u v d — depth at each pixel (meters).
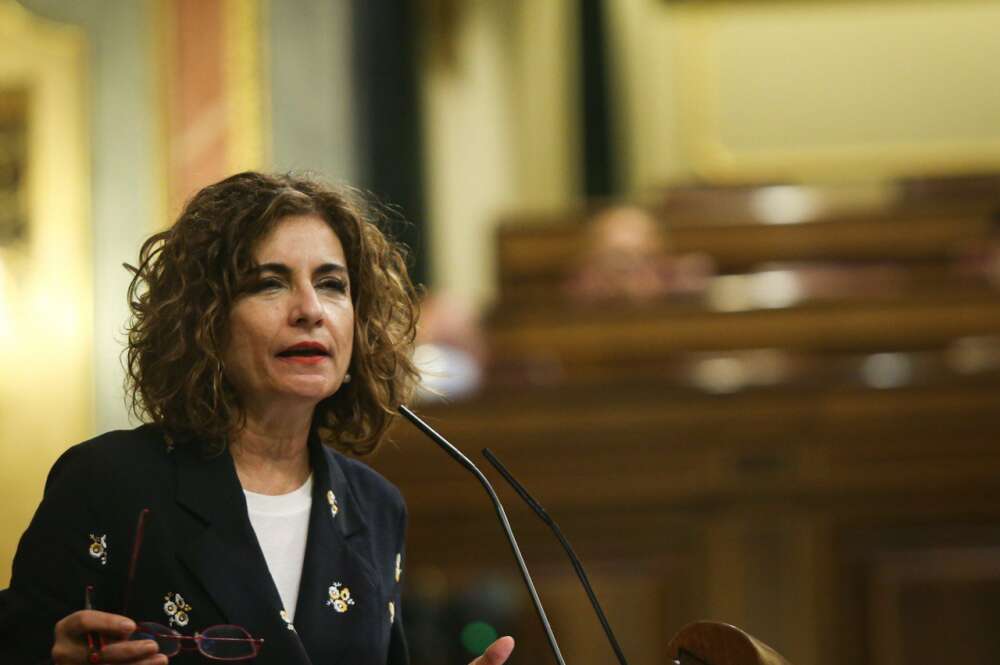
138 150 15.71
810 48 28.02
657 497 11.93
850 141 27.61
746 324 15.15
